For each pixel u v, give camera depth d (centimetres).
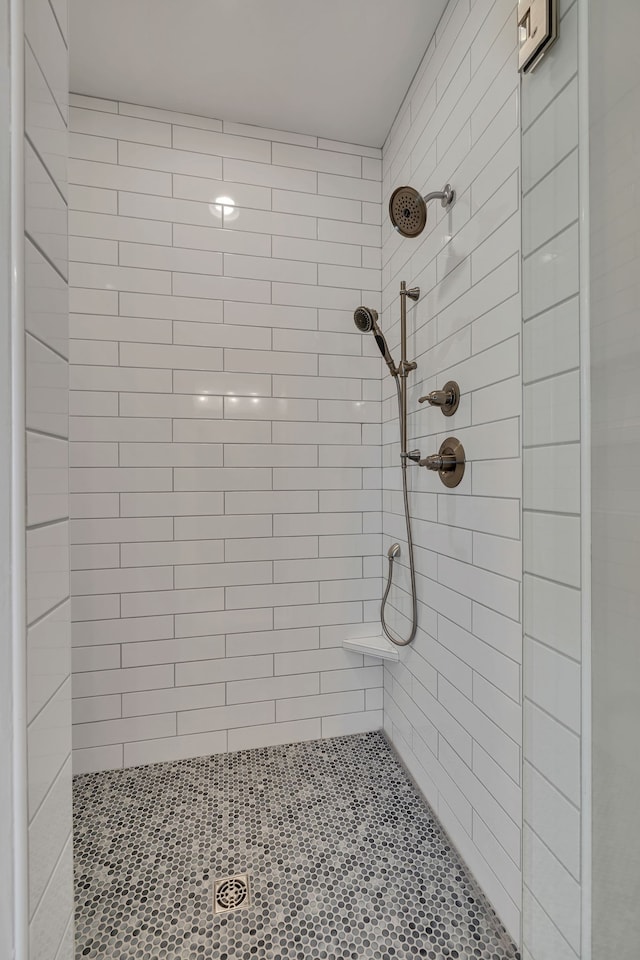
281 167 176
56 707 48
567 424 70
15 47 40
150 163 164
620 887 67
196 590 169
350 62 146
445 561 132
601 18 63
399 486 169
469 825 118
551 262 73
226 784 155
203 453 170
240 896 113
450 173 126
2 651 41
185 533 168
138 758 165
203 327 169
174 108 165
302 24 133
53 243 48
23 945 41
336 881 117
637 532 63
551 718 74
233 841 130
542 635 76
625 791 67
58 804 49
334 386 181
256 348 174
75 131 158
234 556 173
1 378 41
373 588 184
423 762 147
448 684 130
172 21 132
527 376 78
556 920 73
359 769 162
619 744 66
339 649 182
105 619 162
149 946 102
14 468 41
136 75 151
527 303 78
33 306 43
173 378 167
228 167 171
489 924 105
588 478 66
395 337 171
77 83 154
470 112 115
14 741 41
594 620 66
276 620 177
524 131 77
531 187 76
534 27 73
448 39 127
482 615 112
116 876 118
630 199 62
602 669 66
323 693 181
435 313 137
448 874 119
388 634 169
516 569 97
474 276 114
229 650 172
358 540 183
